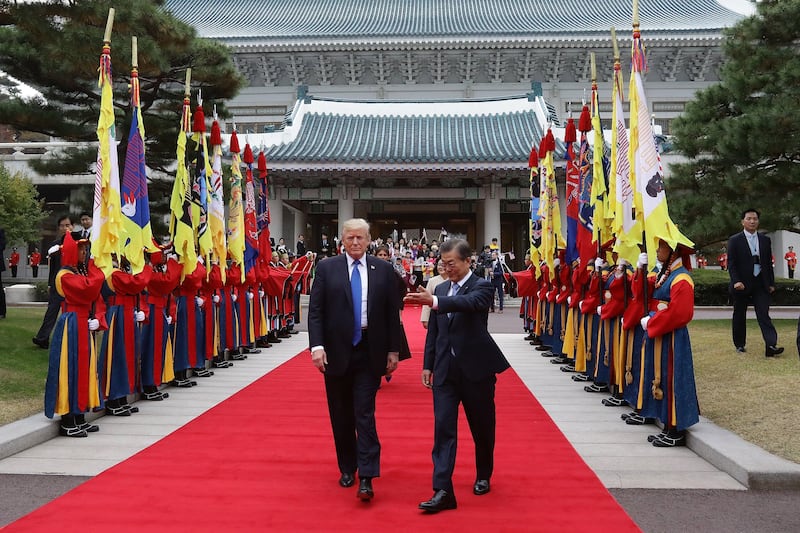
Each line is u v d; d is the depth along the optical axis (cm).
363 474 400
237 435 569
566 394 770
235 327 1017
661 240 560
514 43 3175
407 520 369
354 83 3447
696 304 2066
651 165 593
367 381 425
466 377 407
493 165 2334
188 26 1497
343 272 437
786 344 924
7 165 2692
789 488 433
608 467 481
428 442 548
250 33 3588
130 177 698
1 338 910
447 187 2614
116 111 1644
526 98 2828
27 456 505
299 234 2877
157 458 495
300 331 1516
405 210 2936
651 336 545
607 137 2430
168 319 756
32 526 359
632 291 639
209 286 919
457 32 3216
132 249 687
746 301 884
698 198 1255
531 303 1263
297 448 526
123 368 654
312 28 3766
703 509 397
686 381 538
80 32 982
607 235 796
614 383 717
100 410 648
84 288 569
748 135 1111
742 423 568
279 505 393
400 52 3275
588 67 3338
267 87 3459
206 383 838
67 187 2909
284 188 2586
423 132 2662
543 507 392
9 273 3059
